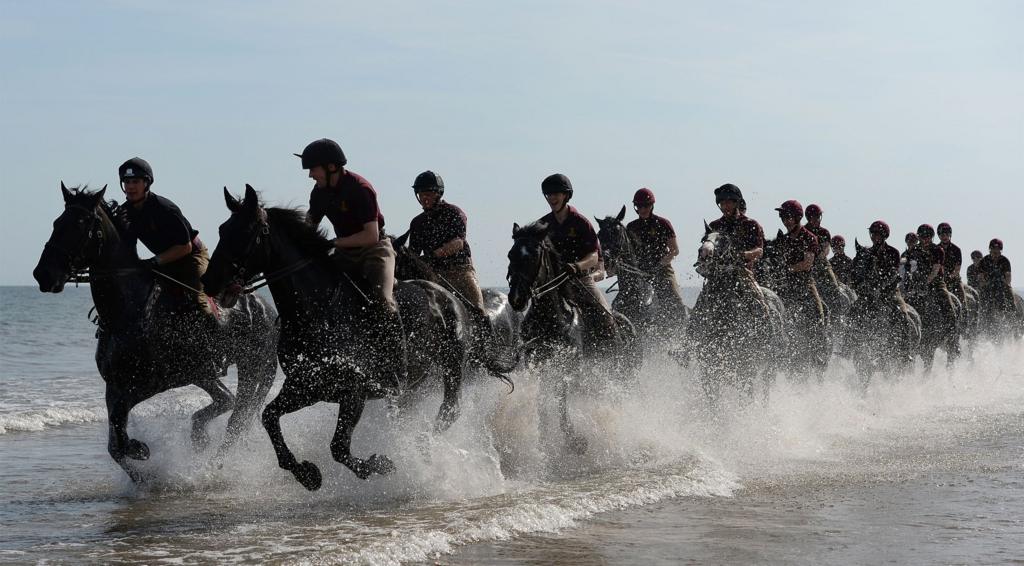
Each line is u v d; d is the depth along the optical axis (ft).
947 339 69.10
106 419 50.70
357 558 22.22
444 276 34.71
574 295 35.22
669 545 24.36
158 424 41.96
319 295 26.96
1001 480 33.19
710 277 39.81
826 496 30.55
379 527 25.25
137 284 29.37
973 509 28.60
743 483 32.68
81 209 28.22
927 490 31.45
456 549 23.81
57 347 106.42
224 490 31.07
